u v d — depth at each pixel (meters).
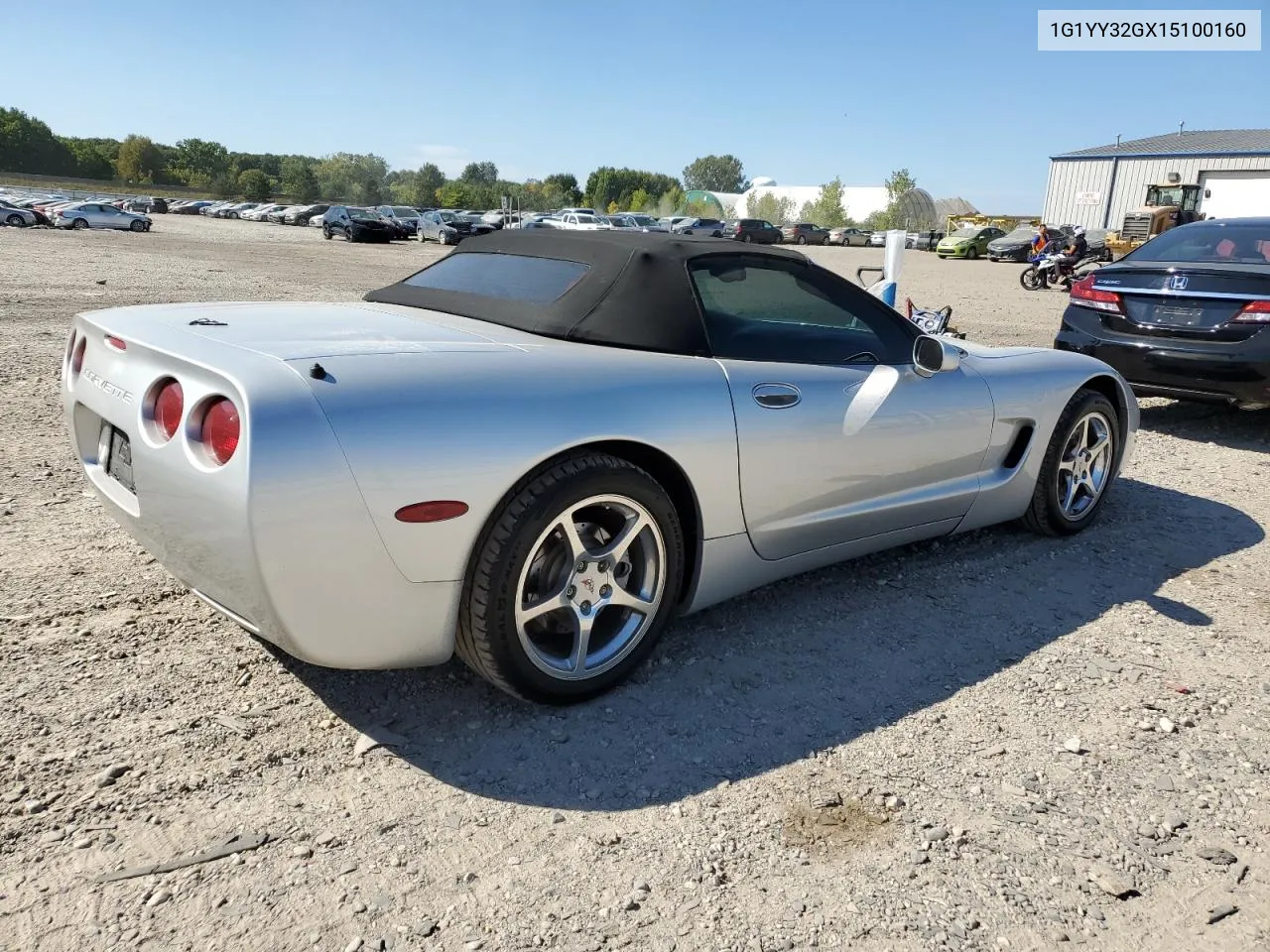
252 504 2.09
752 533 3.04
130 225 40.03
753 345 3.09
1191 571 4.03
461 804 2.29
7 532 3.79
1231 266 6.32
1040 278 22.11
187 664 2.85
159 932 1.83
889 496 3.47
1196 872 2.16
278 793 2.29
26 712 2.54
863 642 3.24
